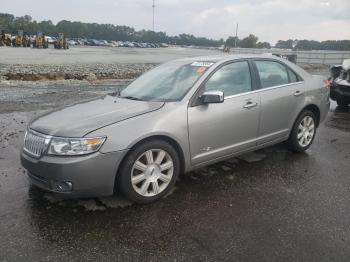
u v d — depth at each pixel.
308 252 3.10
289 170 5.03
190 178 4.70
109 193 3.75
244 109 4.72
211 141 4.45
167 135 4.00
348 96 9.34
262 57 5.25
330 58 31.83
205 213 3.78
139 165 3.87
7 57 27.95
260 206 3.95
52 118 4.05
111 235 3.34
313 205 3.97
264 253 3.09
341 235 3.37
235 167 5.12
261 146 5.15
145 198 3.95
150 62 28.81
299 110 5.52
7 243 3.20
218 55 5.18
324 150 6.00
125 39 150.12
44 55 33.47
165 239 3.29
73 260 2.97
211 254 3.08
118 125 3.75
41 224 3.53
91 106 4.39
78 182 3.56
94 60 29.52
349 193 4.30
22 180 4.55
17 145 5.98
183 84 4.52
